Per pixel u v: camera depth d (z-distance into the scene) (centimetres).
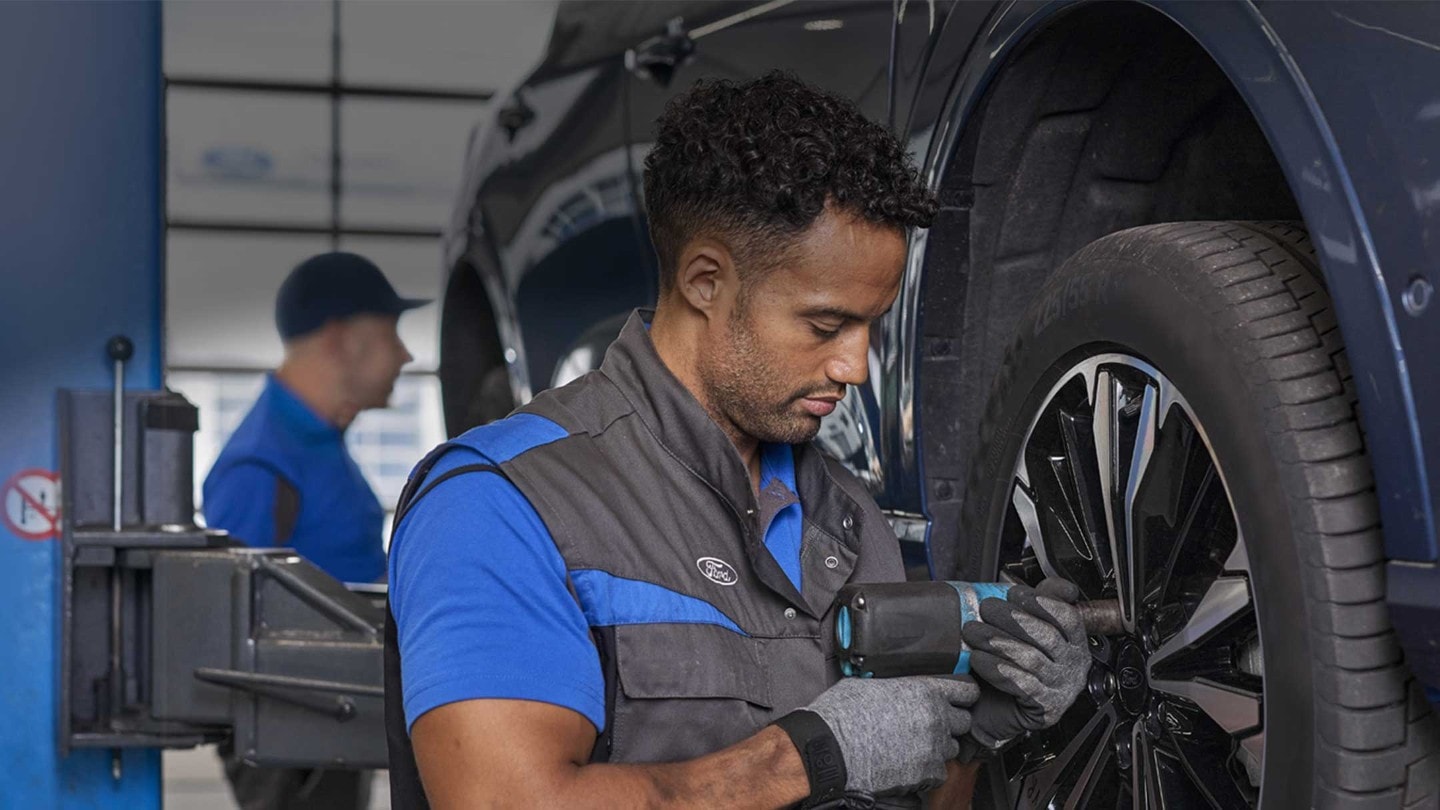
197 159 418
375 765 197
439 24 399
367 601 206
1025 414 158
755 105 118
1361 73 115
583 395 126
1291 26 121
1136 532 140
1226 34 126
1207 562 136
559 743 110
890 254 117
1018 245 172
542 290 273
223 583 198
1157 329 136
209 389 419
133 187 204
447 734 110
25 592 200
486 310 320
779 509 130
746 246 116
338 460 291
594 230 255
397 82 404
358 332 297
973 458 168
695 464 123
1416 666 114
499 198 290
